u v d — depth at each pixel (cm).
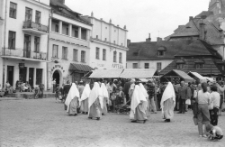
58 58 4462
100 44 5419
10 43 3722
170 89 1534
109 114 1869
